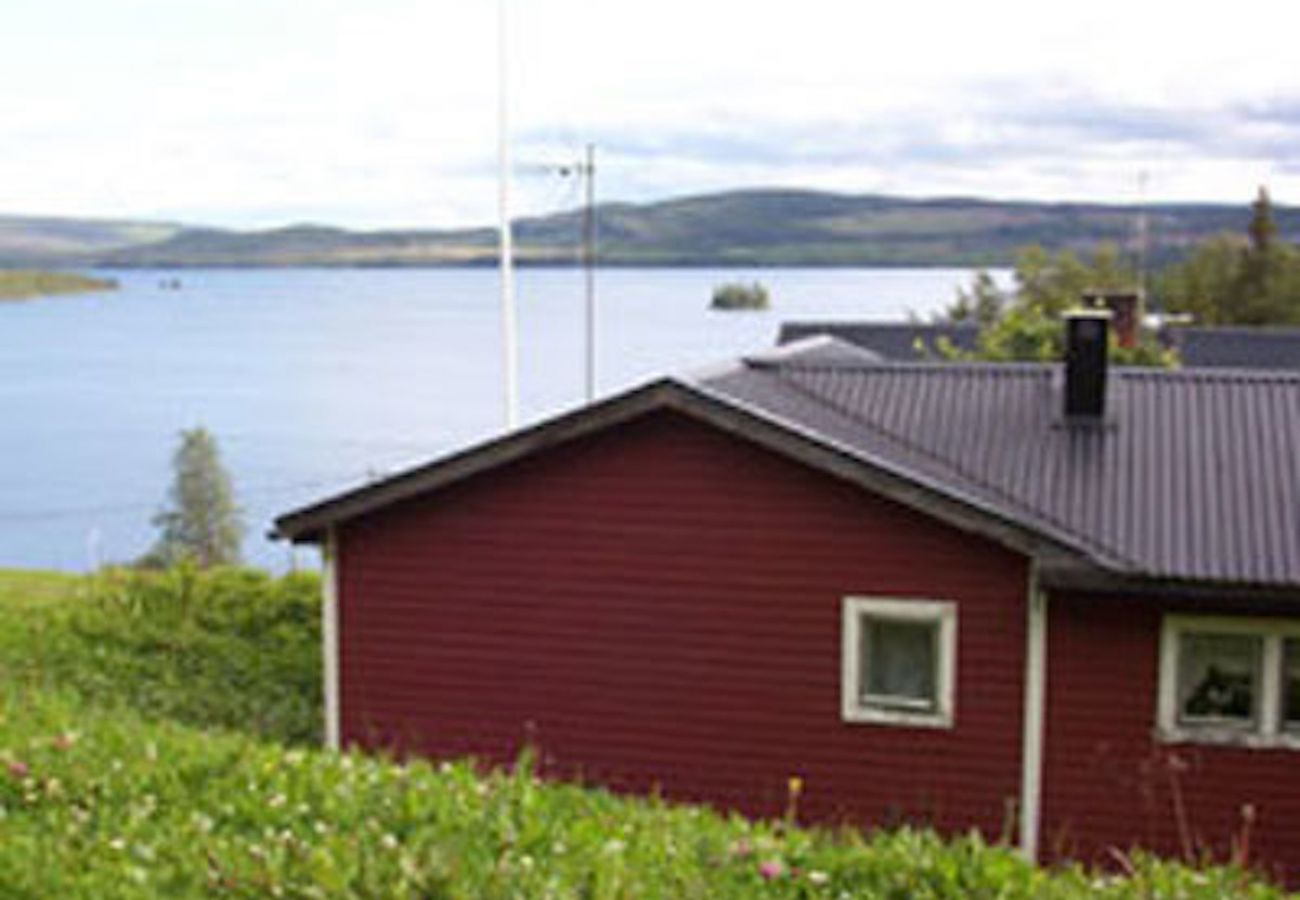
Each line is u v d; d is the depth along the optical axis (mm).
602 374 97500
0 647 15734
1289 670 10859
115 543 58062
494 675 12516
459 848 5145
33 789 5855
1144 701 11117
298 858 5145
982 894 5668
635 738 12188
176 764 6387
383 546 12734
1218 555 10844
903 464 12312
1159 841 11117
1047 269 53562
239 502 60438
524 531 12367
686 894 5379
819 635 11719
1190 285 64875
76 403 103625
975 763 11422
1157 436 12539
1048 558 10828
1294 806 10867
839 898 5641
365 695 12867
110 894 4754
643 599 12117
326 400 98688
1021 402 13359
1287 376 13336
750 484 11781
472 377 111062
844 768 11703
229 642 17062
